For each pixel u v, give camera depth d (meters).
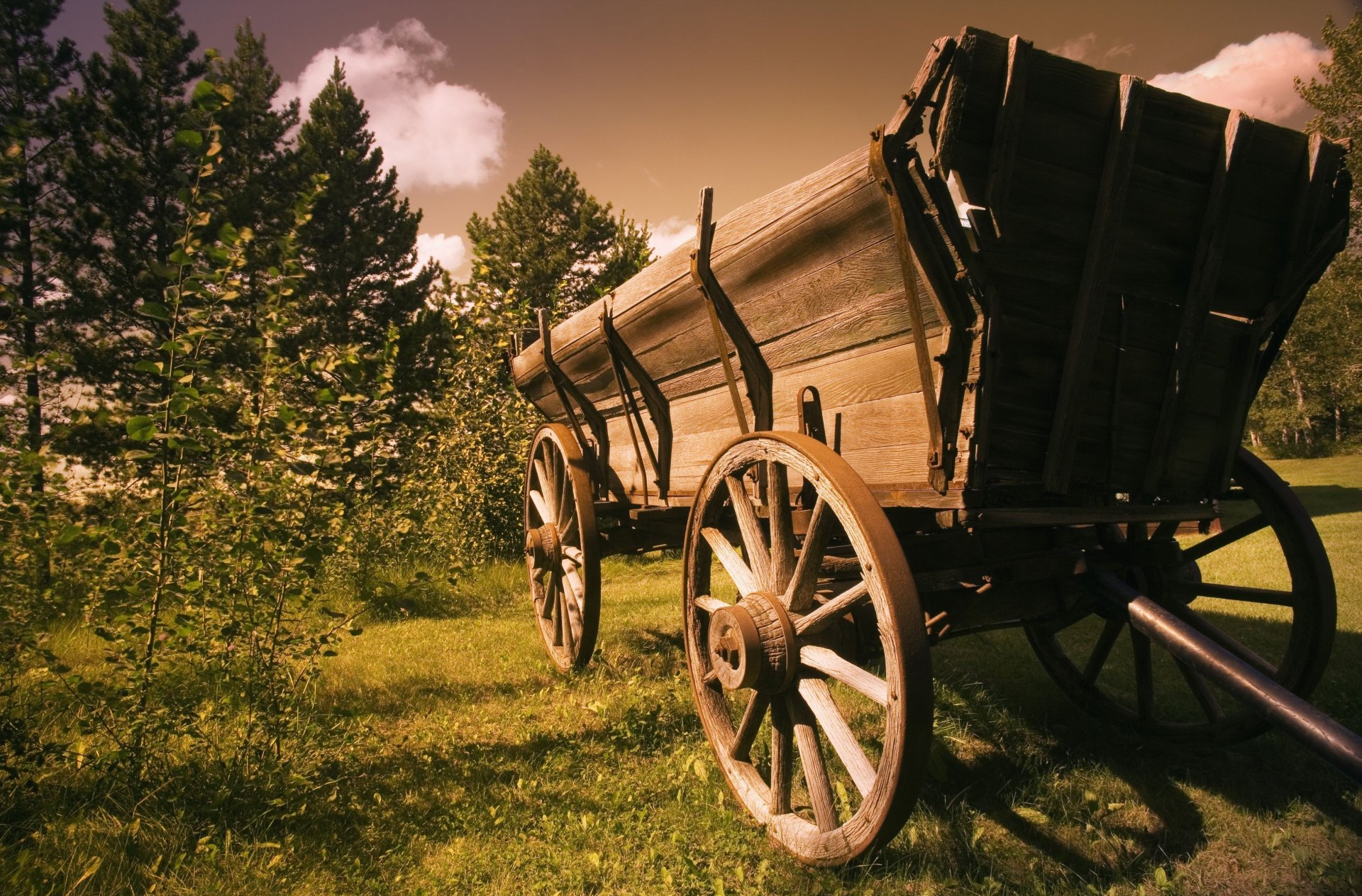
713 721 3.16
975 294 2.09
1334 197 2.44
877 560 2.16
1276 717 2.15
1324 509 12.26
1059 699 3.92
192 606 3.17
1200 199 2.31
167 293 2.89
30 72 14.24
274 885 2.45
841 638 2.64
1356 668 4.05
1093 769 3.12
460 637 5.95
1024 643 4.89
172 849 2.57
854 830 2.31
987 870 2.48
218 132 2.95
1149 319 2.38
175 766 3.01
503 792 3.11
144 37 18.69
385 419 3.92
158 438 2.87
